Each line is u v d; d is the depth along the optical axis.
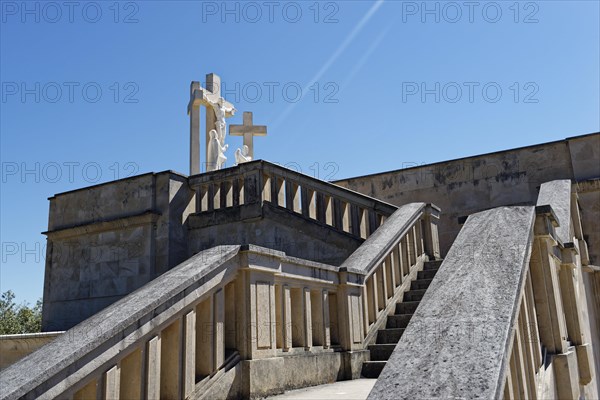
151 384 4.03
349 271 7.09
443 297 3.48
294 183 11.33
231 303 5.30
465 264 3.96
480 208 13.02
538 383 4.35
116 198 13.30
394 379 2.67
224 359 4.99
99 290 13.00
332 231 10.47
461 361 2.71
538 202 8.19
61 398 3.30
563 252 6.28
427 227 10.21
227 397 4.85
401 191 14.12
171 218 12.34
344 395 5.31
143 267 12.37
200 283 4.66
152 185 12.73
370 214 10.43
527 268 4.41
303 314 6.23
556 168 12.30
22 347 9.25
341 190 10.70
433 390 2.50
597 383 8.14
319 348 6.43
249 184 11.79
